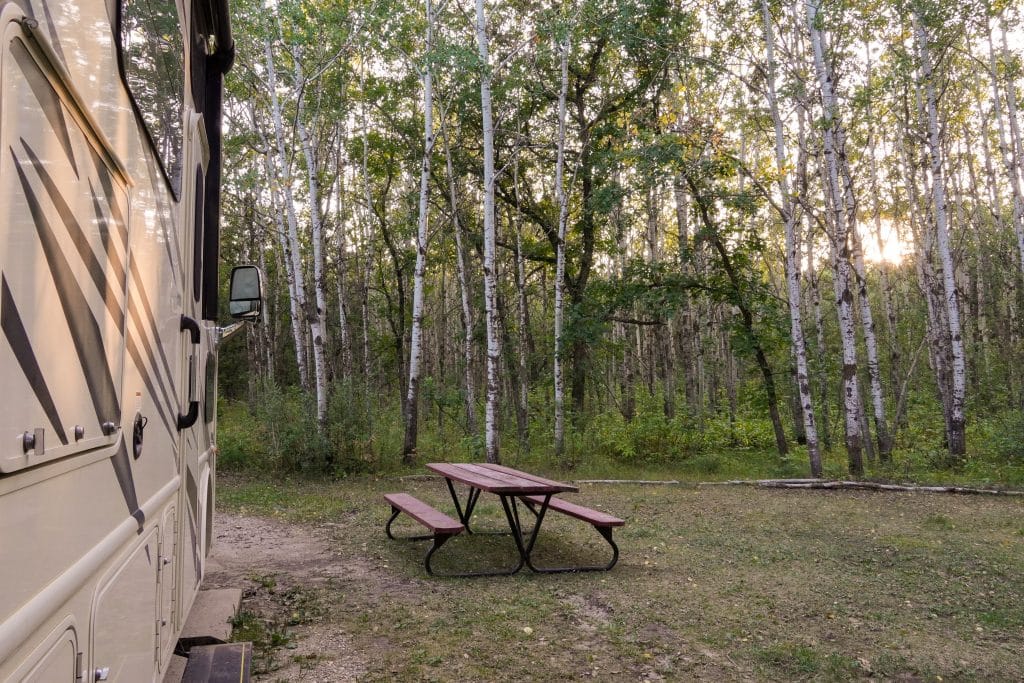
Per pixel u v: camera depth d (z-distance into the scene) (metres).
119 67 2.08
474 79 17.23
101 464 1.93
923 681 4.62
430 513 7.34
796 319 14.39
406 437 15.58
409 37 15.65
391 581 6.62
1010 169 20.33
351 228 26.02
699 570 7.14
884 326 31.05
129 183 2.23
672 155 14.66
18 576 1.34
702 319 27.66
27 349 1.38
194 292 3.83
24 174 1.37
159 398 2.78
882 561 7.64
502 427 18.84
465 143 20.92
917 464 15.45
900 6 14.41
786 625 5.59
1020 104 24.45
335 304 29.48
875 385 16.33
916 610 6.03
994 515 10.45
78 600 1.73
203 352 4.27
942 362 21.81
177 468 3.29
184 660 4.40
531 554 7.76
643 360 29.50
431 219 21.72
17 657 1.34
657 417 17.28
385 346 27.08
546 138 19.62
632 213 20.00
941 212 16.64
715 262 17.02
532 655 4.88
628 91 18.59
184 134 3.41
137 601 2.38
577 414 17.56
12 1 1.30
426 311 30.61
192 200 3.69
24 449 1.35
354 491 12.06
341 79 17.91
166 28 2.92
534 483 6.99
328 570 7.00
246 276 4.88
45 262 1.49
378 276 26.45
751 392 22.17
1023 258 20.09
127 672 2.23
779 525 9.53
